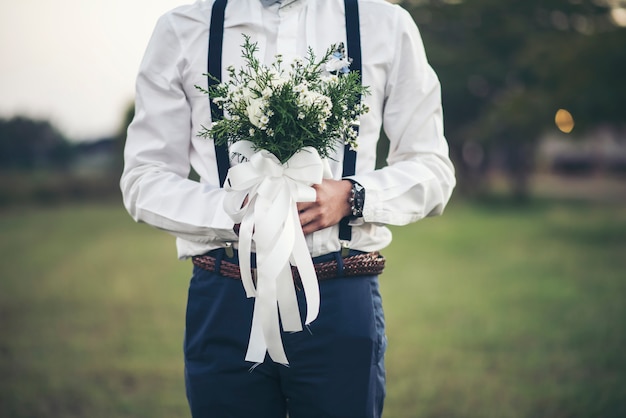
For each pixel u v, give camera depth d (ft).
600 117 50.19
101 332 17.94
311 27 5.21
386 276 27.94
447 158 5.39
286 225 4.68
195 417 5.26
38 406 11.96
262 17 5.24
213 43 5.23
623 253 33.99
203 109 5.31
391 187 5.05
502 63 80.02
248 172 4.69
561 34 70.44
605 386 12.52
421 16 82.84
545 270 28.68
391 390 12.79
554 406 11.62
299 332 4.98
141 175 5.28
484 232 45.96
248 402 5.13
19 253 36.35
